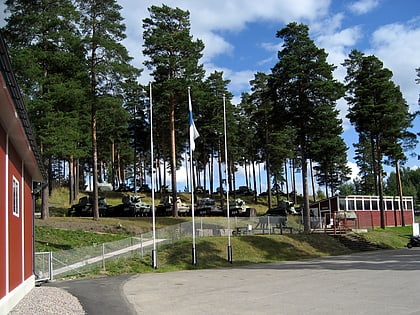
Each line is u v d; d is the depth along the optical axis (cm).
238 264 2906
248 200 7788
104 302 1327
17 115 1033
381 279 1808
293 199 8381
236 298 1382
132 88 3850
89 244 3028
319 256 3509
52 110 3331
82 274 2266
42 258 2106
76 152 3425
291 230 4044
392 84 5066
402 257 3105
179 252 2900
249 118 6812
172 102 4366
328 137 4375
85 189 7638
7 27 3284
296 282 1781
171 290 1620
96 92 3725
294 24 4188
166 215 4744
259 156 7475
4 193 1104
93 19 3662
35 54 3250
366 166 8638
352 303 1228
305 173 4250
